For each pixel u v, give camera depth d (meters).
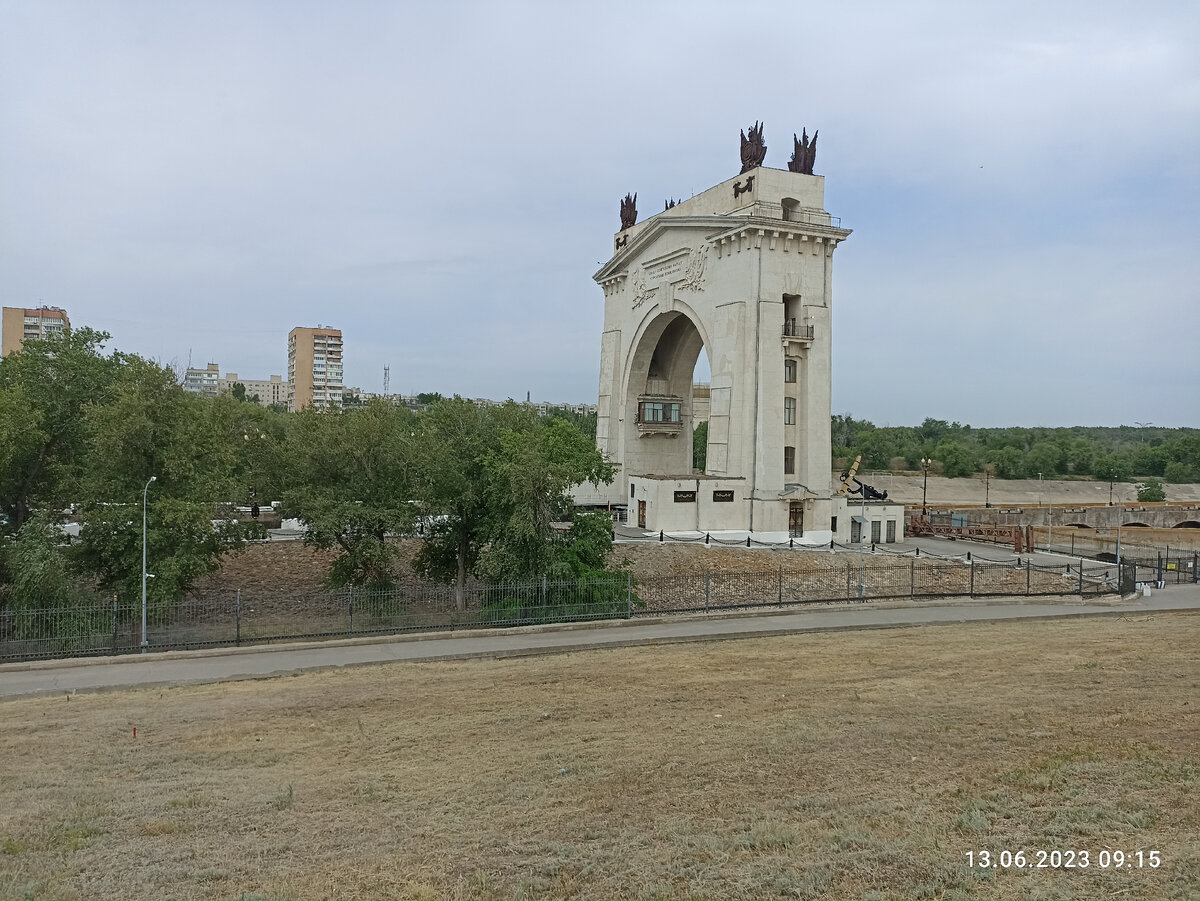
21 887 12.23
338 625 33.25
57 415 38.88
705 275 65.81
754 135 63.28
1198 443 158.75
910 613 38.59
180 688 25.25
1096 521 95.50
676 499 59.97
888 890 11.88
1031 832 13.70
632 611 36.25
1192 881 11.80
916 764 17.34
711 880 12.29
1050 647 30.80
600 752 18.67
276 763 18.31
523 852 13.44
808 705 22.53
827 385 63.41
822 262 62.84
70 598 31.70
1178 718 20.45
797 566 52.78
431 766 17.97
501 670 27.42
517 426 41.62
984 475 153.12
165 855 13.43
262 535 40.59
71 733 20.52
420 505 39.66
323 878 12.58
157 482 36.09
